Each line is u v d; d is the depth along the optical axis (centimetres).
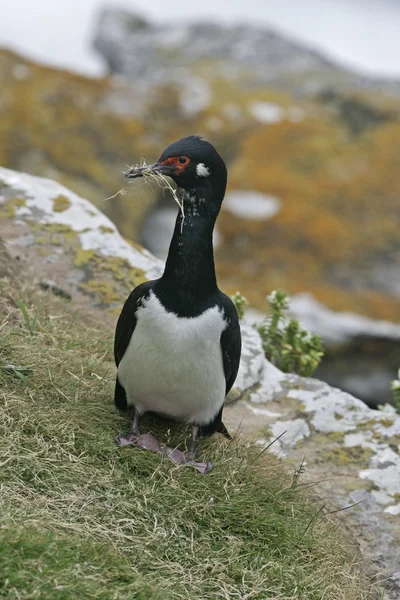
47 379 882
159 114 2680
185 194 820
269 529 807
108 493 769
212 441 916
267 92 3009
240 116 2831
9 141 2250
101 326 1077
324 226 2280
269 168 2541
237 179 2469
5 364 867
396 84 3262
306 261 2161
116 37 3600
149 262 1193
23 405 825
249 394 1043
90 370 945
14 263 1106
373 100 2972
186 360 806
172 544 752
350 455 971
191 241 804
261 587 742
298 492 887
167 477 818
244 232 2222
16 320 986
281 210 2341
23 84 2498
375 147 2706
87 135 2386
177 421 913
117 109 2558
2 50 2661
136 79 3297
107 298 1122
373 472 949
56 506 731
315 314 1894
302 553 803
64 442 805
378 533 880
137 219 2186
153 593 674
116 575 679
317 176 2533
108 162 2327
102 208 2147
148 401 859
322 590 771
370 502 912
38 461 768
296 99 3039
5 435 783
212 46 3528
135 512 769
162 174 817
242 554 776
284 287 2041
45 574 638
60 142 2316
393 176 2534
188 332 799
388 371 1816
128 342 830
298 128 2766
